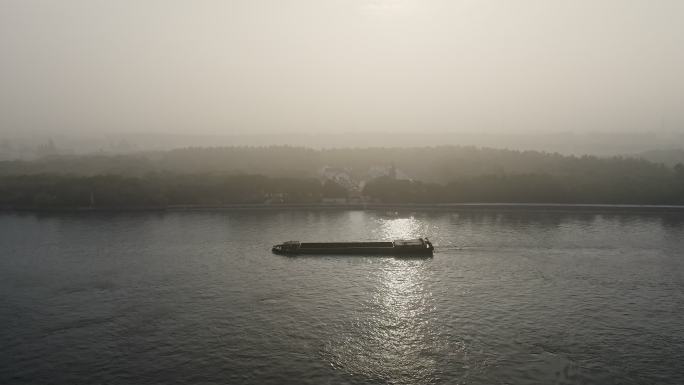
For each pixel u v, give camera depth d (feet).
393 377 424.05
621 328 520.83
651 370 434.71
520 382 414.41
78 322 539.29
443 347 477.77
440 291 638.12
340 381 417.69
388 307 580.71
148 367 442.50
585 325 528.22
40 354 467.93
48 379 424.87
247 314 559.38
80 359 457.68
